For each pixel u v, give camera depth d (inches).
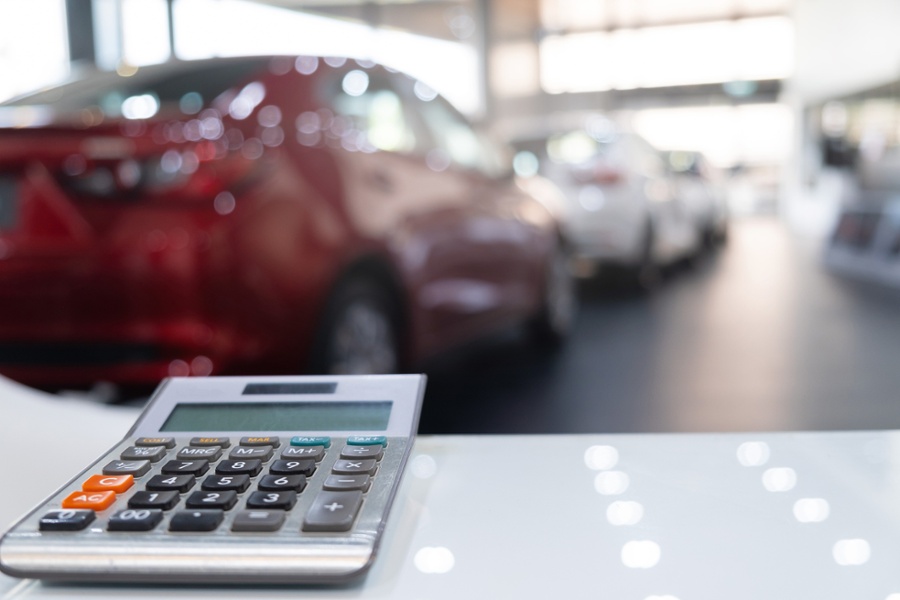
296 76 67.0
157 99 61.9
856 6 244.2
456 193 84.6
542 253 102.7
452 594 9.5
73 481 12.3
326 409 14.4
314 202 61.6
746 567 9.8
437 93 91.1
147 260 53.3
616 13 414.0
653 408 76.2
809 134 299.3
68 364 55.3
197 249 53.5
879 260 166.4
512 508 11.8
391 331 72.1
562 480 12.8
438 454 14.3
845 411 72.8
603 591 9.4
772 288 155.0
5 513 12.6
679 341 107.5
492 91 362.0
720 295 148.3
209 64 66.1
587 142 164.9
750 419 71.6
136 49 173.0
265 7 194.5
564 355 102.4
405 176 75.7
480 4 357.4
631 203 158.7
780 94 384.8
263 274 56.4
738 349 100.6
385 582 9.9
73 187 54.9
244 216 55.6
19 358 56.2
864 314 120.4
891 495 11.7
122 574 9.9
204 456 12.8
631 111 415.5
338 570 9.7
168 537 10.3
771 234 301.4
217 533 10.4
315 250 60.6
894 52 214.4
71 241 54.4
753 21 389.4
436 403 80.5
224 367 54.7
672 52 407.8
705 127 401.7
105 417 16.6
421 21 319.9
